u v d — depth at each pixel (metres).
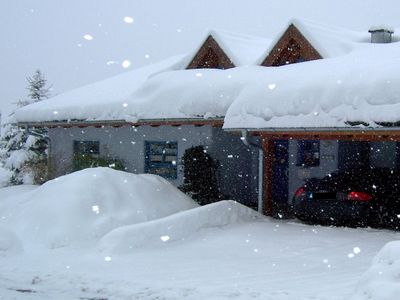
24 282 8.19
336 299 6.75
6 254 10.35
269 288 7.56
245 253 10.02
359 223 11.84
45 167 20.47
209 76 15.41
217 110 14.08
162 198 13.31
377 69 11.40
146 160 17.61
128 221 11.93
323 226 12.17
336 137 11.94
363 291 5.93
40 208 11.95
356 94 11.06
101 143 19.05
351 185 12.09
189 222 11.51
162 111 15.23
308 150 16.39
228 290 7.45
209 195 15.26
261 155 13.49
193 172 15.37
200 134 15.99
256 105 12.69
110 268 9.09
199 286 7.76
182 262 9.47
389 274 5.92
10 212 12.77
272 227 11.98
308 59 14.90
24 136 24.28
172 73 16.89
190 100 14.70
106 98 18.09
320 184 12.43
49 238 11.08
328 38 15.20
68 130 20.19
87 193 12.20
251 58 16.19
